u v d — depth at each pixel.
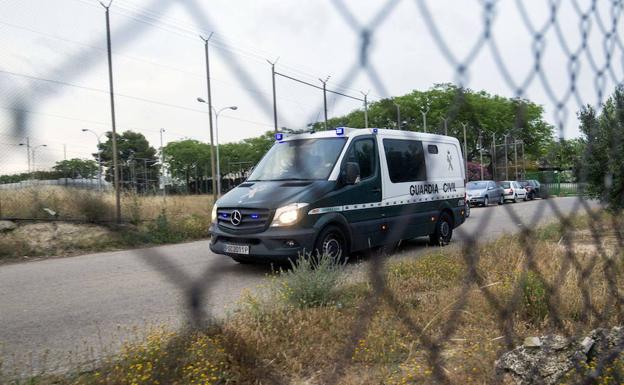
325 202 6.96
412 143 8.74
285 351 3.23
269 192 6.91
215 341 2.55
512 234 5.43
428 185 9.05
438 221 9.38
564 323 3.21
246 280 6.45
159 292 6.04
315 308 4.18
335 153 7.38
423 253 7.14
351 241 7.32
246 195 7.00
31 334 4.40
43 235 9.53
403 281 5.01
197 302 1.18
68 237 9.66
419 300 4.16
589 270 2.57
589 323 3.08
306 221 6.71
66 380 3.07
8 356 3.75
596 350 2.80
